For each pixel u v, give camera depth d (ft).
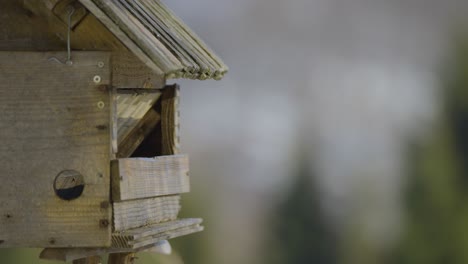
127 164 37.47
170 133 42.06
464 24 164.86
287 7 164.25
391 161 130.93
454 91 145.28
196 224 41.27
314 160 130.00
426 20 169.68
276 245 118.73
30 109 36.96
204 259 102.53
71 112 36.88
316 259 120.16
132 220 38.19
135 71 37.81
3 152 36.96
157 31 39.40
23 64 36.96
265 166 127.54
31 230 36.91
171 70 34.91
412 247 121.90
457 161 131.75
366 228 122.72
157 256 49.78
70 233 36.81
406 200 125.70
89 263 40.68
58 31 36.96
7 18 37.19
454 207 125.70
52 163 36.91
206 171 121.90
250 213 118.73
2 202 36.91
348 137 137.08
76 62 36.81
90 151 36.81
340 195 124.77
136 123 41.68
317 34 166.81
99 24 36.58
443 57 157.07
